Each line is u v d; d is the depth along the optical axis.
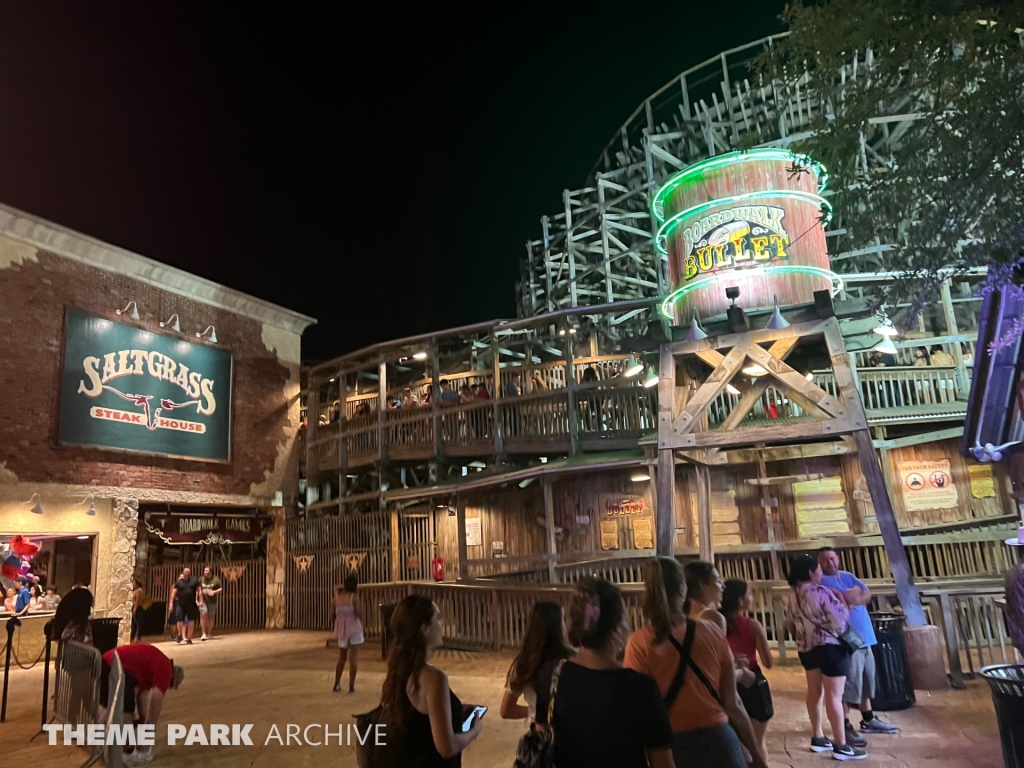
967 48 6.09
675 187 14.19
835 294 14.01
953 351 15.40
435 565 17.88
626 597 11.81
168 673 7.50
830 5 6.70
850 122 7.02
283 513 22.45
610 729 3.10
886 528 9.50
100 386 17.69
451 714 3.75
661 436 10.85
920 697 8.48
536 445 18.41
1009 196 6.28
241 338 21.86
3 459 15.70
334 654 15.29
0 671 14.53
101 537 17.47
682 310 13.62
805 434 10.12
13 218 16.31
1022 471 10.51
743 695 4.87
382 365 21.86
